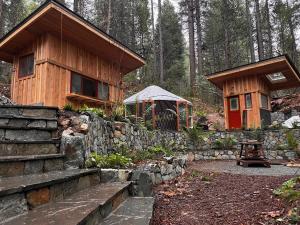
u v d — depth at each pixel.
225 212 3.50
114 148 5.80
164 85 23.36
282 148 10.29
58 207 2.35
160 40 24.58
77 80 9.22
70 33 8.51
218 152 10.37
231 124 13.99
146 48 29.52
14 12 22.83
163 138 9.72
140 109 12.91
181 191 4.61
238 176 5.89
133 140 6.92
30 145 3.58
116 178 3.89
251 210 3.49
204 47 28.48
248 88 13.44
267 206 3.58
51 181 2.51
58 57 8.45
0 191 1.93
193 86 23.05
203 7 28.08
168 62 28.84
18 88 8.82
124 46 9.94
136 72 25.03
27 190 2.22
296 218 2.85
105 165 4.31
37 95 8.05
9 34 8.41
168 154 7.34
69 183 2.91
